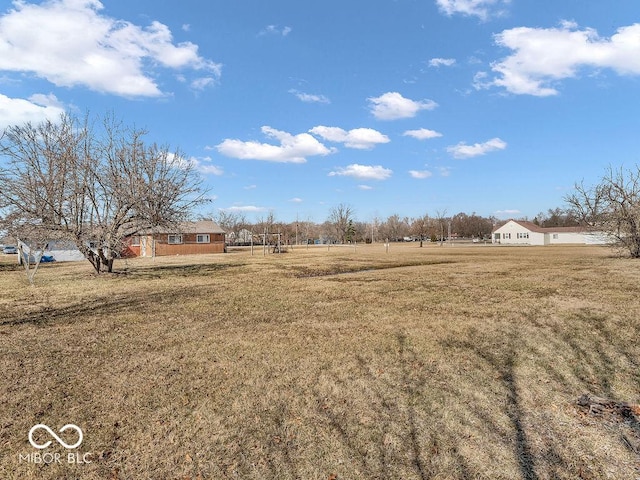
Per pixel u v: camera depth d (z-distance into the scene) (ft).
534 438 9.95
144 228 50.65
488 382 13.66
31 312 27.09
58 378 14.34
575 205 82.79
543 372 14.55
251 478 8.50
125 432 10.44
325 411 11.59
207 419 11.12
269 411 11.60
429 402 12.12
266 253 122.83
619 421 10.72
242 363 15.94
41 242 48.01
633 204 72.28
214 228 138.92
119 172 48.49
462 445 9.67
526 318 23.43
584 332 19.99
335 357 16.61
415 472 8.63
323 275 52.21
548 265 61.82
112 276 51.44
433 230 252.01
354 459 9.15
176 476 8.61
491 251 121.19
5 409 11.80
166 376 14.53
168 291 37.19
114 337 20.20
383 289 37.14
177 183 50.93
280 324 23.03
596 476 8.35
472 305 27.94
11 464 9.05
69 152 45.62
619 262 64.69
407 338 19.43
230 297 33.27
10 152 43.16
